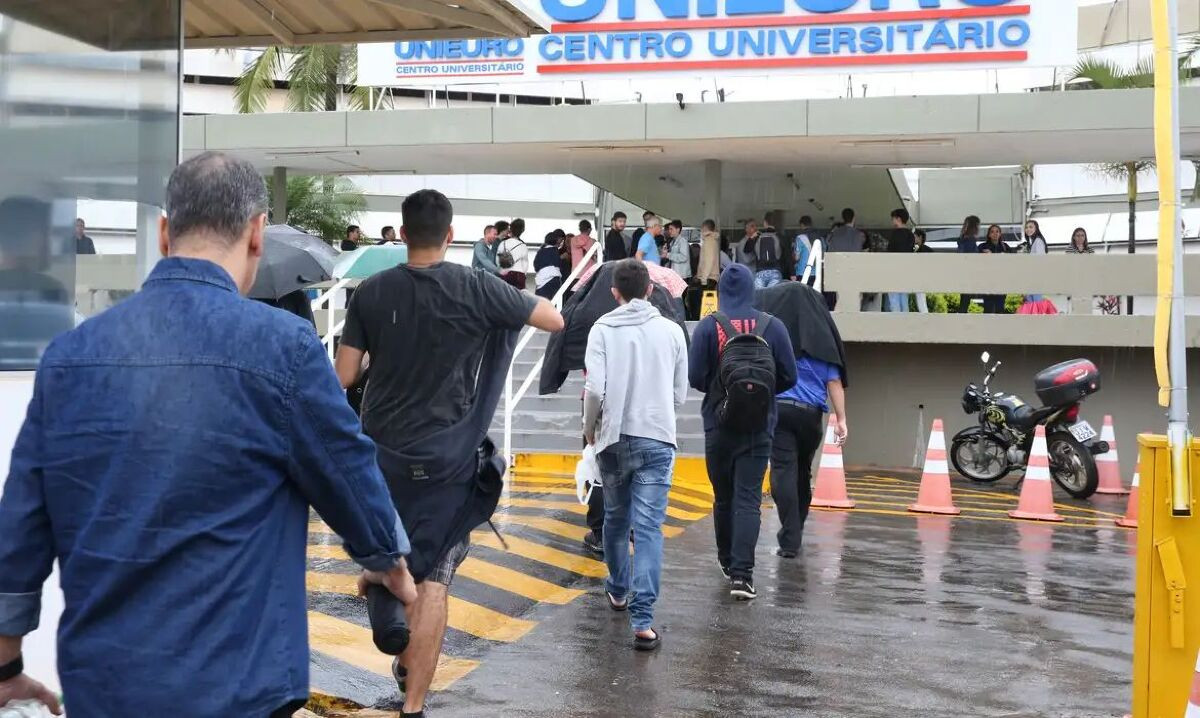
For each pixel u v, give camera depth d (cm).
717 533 801
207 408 254
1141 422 1616
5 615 257
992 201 2709
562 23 1888
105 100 474
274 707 254
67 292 460
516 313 482
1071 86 2481
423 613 480
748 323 755
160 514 249
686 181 2308
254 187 275
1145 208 3094
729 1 1844
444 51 1923
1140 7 2780
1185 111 1659
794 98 1916
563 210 3700
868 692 579
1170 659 481
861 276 1582
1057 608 763
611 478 672
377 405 480
